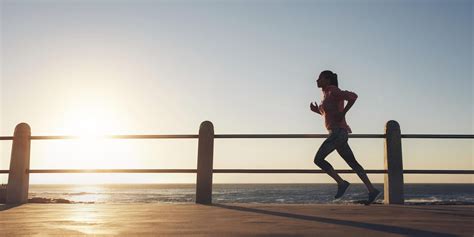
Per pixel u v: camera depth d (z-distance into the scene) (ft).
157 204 23.44
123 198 307.78
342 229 13.28
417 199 240.73
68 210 19.60
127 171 25.12
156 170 25.17
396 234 12.32
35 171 25.84
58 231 12.84
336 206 21.57
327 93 21.25
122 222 14.94
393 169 24.82
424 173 24.89
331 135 20.83
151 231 12.80
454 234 12.35
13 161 25.86
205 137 25.31
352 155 21.40
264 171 24.93
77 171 25.61
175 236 11.86
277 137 25.04
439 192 422.41
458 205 22.54
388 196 24.79
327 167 20.97
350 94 20.62
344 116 20.86
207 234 12.21
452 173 24.91
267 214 17.63
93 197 332.39
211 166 25.07
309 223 14.69
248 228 13.44
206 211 18.90
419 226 13.99
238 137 25.26
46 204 23.15
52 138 25.98
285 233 12.42
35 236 11.91
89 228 13.48
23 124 26.23
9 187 25.58
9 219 15.98
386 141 25.20
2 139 26.21
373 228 13.51
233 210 19.38
